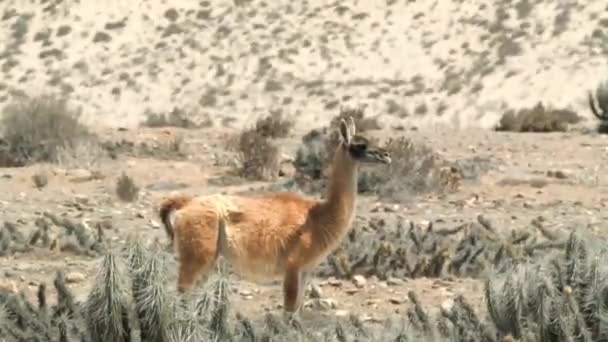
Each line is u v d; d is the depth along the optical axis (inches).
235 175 3597.4
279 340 1357.0
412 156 3191.4
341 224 1673.2
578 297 1330.0
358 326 1471.5
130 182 3102.9
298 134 5319.9
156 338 1221.7
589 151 4050.2
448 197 3051.2
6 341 1339.8
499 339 1357.0
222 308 1264.8
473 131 5255.9
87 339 1246.9
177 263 1670.8
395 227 2436.0
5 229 2319.1
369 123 6112.2
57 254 2245.3
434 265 2090.3
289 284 1656.0
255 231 1641.2
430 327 1430.9
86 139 4077.3
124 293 1225.4
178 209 1657.2
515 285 1342.3
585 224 2573.8
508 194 3100.4
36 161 3841.0
